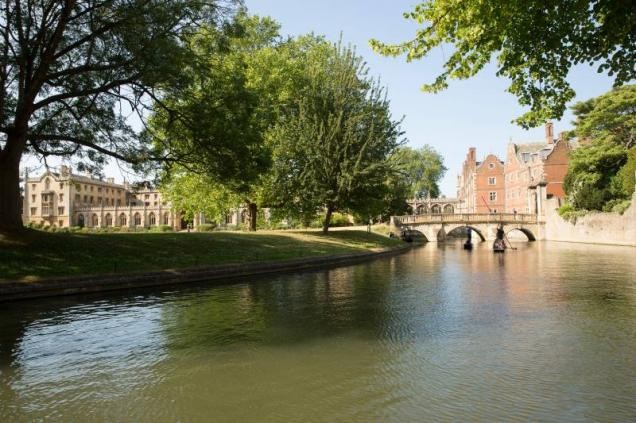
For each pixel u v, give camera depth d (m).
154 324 11.56
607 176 51.53
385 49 9.09
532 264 27.64
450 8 8.00
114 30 17.16
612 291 16.41
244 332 10.73
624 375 7.66
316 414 6.29
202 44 19.94
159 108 21.27
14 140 18.31
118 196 125.88
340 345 9.61
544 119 9.34
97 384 7.48
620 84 8.08
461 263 29.66
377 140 39.62
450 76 9.24
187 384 7.45
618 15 7.26
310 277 21.86
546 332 10.55
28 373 8.02
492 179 91.50
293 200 41.12
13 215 18.44
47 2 17.27
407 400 6.73
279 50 41.19
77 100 19.86
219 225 73.94
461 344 9.62
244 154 21.61
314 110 40.06
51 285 15.20
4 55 15.95
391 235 60.09
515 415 6.18
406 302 14.59
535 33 8.33
